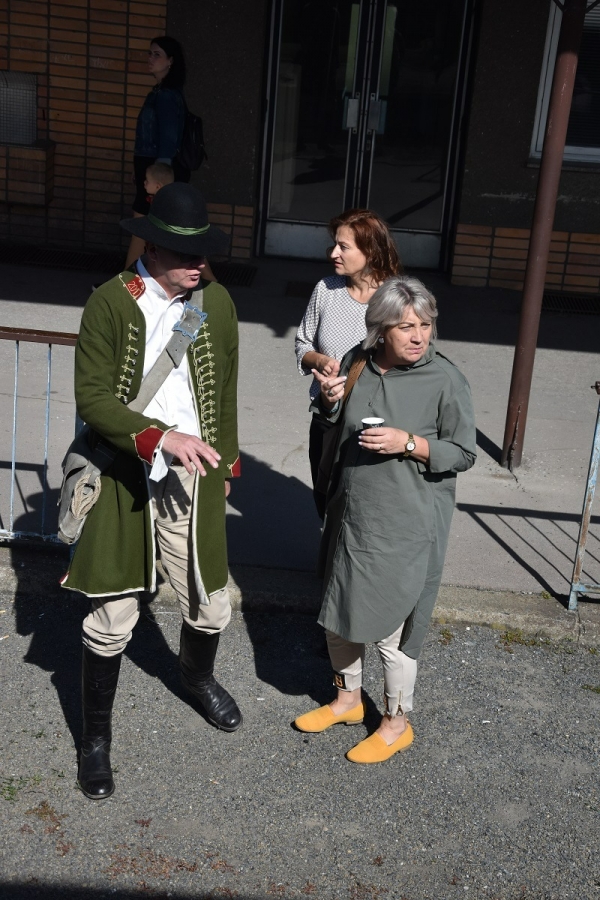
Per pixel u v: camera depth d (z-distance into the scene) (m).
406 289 3.18
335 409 3.48
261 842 3.27
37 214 8.98
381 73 8.76
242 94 8.52
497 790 3.55
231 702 3.78
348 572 3.39
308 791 3.50
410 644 3.50
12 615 4.36
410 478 3.29
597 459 4.25
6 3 8.37
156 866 3.14
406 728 3.69
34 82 8.61
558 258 8.77
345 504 3.38
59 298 7.94
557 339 7.91
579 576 4.42
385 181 9.05
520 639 4.41
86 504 3.20
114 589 3.24
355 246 3.79
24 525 4.80
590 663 4.29
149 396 3.22
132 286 3.17
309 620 4.47
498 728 3.87
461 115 8.78
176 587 3.52
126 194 8.88
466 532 5.08
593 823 3.43
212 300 3.32
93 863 3.14
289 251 9.30
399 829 3.36
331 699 3.98
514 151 8.53
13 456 4.54
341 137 8.95
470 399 3.32
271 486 5.41
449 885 3.15
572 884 3.19
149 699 3.90
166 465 3.11
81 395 3.13
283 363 7.14
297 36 8.68
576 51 5.18
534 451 6.04
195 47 8.39
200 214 3.09
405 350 3.21
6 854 3.15
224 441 3.49
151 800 3.40
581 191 8.60
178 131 7.35
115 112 8.64
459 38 8.60
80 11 8.36
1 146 8.59
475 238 8.77
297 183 9.09
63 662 4.08
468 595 4.54
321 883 3.12
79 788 3.43
